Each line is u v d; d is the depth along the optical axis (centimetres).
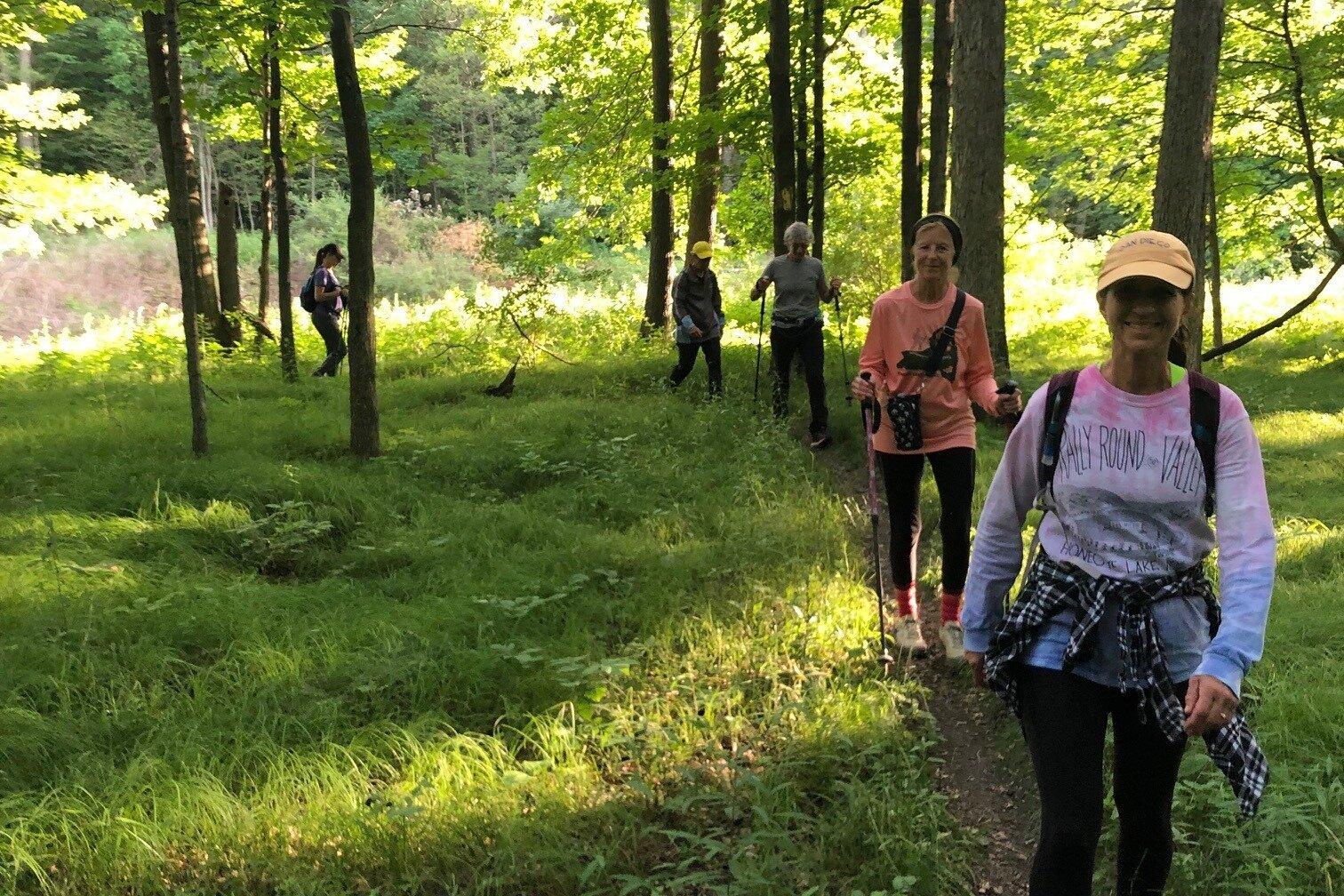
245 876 314
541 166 1916
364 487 728
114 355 1529
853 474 843
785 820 345
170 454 804
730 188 2184
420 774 366
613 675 441
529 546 627
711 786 369
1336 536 602
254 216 4409
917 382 462
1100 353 1639
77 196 1652
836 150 1382
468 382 1225
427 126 1066
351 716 409
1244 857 304
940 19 1152
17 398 1109
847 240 1997
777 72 1124
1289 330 1791
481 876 319
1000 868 332
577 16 1758
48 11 1392
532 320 1452
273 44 1102
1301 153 1566
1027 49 1633
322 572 600
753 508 702
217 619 486
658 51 1603
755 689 434
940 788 379
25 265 3412
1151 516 237
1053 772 234
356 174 804
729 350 1417
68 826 324
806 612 507
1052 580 245
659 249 1638
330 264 1332
